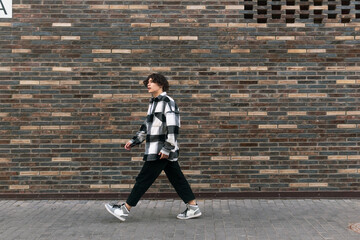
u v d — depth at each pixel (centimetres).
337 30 556
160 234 396
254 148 554
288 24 557
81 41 556
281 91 554
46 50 555
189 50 557
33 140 553
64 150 554
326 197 550
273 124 554
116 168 554
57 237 387
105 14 558
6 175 552
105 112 555
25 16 555
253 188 553
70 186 554
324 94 554
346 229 409
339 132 552
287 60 556
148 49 557
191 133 555
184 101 556
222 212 485
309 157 553
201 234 395
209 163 554
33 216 468
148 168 440
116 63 556
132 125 555
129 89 556
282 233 397
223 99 556
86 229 414
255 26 558
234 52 556
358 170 551
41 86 554
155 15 558
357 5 558
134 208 507
